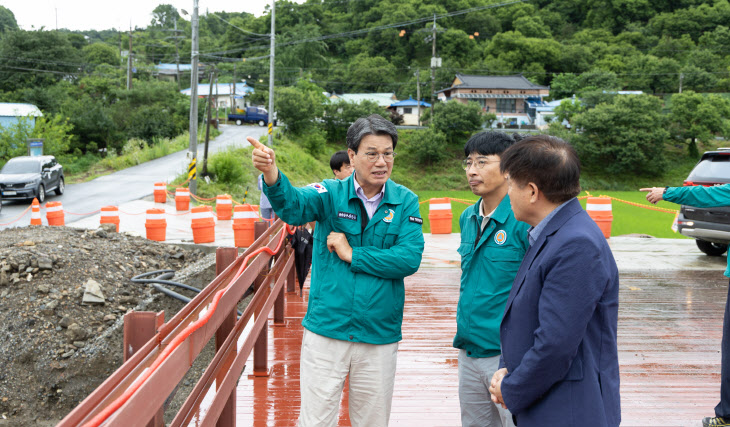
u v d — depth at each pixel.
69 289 6.43
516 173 1.66
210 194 23.81
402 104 65.94
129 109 49.84
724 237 7.39
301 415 2.37
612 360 1.63
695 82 68.19
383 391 2.33
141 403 1.29
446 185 46.81
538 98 65.44
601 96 56.00
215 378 2.29
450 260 8.25
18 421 5.37
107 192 22.03
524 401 1.57
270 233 3.73
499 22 90.75
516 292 1.70
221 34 107.69
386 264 2.23
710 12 83.19
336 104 55.69
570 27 92.56
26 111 38.62
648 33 84.75
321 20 98.44
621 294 6.39
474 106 51.94
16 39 57.12
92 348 5.86
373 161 2.24
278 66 77.06
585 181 49.03
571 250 1.54
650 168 50.09
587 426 1.55
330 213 2.34
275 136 46.72
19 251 6.80
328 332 2.27
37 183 18.50
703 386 3.86
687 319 5.47
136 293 6.78
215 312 2.11
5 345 5.85
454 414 3.41
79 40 81.81
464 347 2.30
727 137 52.94
